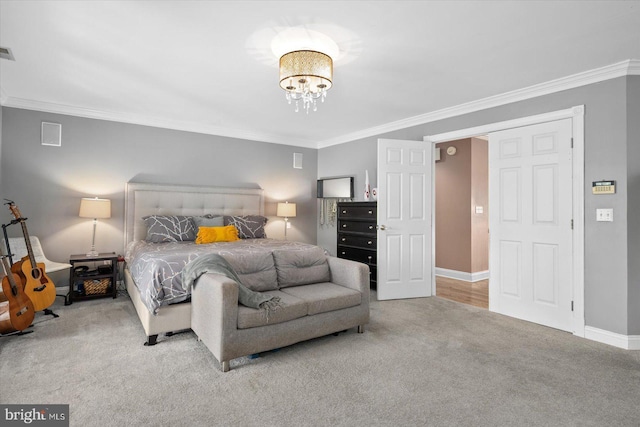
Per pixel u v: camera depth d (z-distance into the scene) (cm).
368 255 490
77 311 363
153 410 191
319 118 472
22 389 210
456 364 251
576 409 196
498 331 321
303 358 259
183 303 293
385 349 277
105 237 453
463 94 368
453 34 241
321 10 212
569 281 322
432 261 456
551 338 305
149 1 203
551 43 254
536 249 347
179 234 446
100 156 449
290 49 266
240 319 240
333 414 189
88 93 374
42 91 369
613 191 292
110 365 243
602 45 257
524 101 355
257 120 488
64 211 427
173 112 448
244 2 204
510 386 221
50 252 418
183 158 510
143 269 310
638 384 225
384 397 207
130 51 271
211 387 216
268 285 307
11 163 396
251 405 197
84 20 226
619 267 291
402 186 442
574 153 318
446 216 593
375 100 391
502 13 215
